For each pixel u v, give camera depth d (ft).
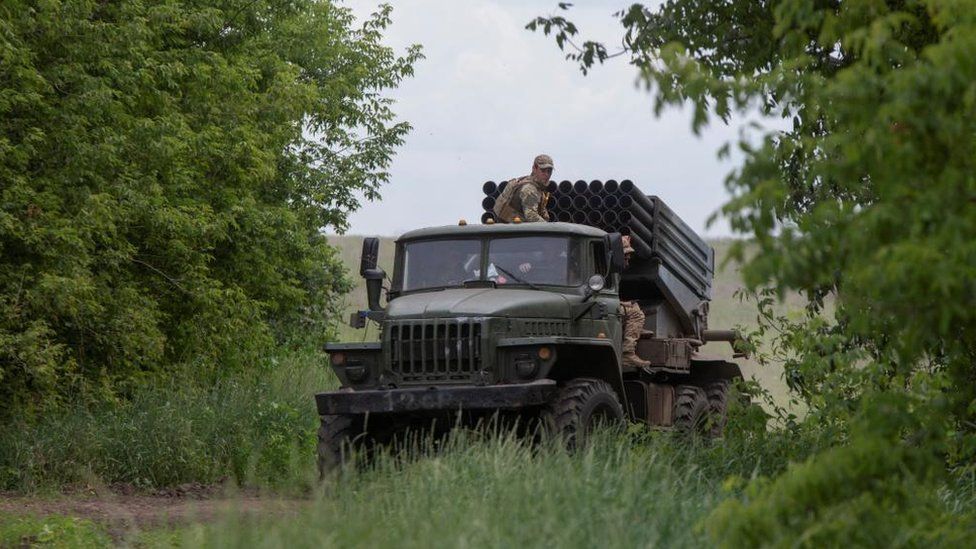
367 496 41.96
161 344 84.12
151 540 45.88
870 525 26.89
